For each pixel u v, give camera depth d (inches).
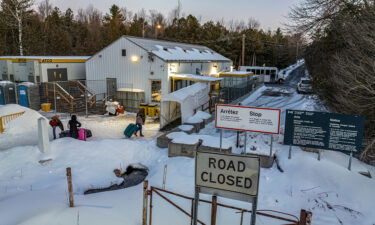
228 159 182.4
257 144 463.8
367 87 440.8
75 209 263.7
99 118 800.3
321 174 356.5
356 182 343.9
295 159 394.3
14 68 1100.5
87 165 429.4
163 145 508.7
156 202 303.6
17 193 340.5
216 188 187.9
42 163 423.5
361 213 297.4
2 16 1924.2
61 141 494.6
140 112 629.6
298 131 394.9
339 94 507.2
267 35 2903.5
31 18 2185.0
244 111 387.2
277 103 1035.3
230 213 283.6
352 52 478.3
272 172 390.0
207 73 1249.4
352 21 506.3
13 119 642.8
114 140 516.4
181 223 259.8
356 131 370.3
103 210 270.4
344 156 458.9
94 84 1003.9
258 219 275.3
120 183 393.1
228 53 2444.6
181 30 2679.6
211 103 848.3
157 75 895.7
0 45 1879.9
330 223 278.7
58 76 1054.4
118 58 946.7
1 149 522.0
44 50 2085.4
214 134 633.0
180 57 1027.3
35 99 882.8
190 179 374.9
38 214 247.4
